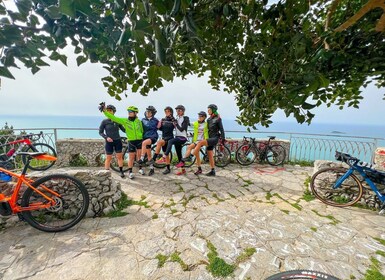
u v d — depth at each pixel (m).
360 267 2.54
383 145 6.67
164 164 6.61
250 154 7.65
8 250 2.62
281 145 7.73
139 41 0.59
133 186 4.99
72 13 0.51
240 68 1.60
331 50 1.07
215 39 1.35
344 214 3.91
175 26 1.02
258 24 1.27
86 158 6.68
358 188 4.33
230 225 3.38
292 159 8.05
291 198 4.63
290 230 3.29
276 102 1.27
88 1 0.52
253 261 2.57
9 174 2.91
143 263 2.48
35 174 3.32
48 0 0.64
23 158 5.27
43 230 2.99
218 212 3.83
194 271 2.39
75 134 7.45
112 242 2.85
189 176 5.89
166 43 0.62
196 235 3.06
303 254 2.73
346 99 1.80
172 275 2.33
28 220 2.96
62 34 0.75
